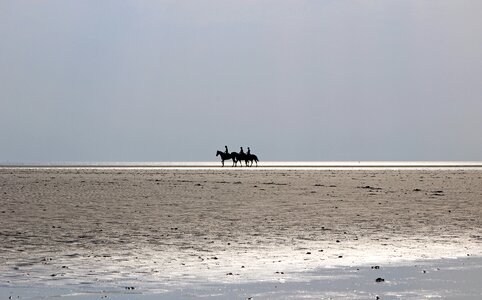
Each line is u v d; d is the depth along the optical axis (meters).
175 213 83.38
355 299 36.97
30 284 41.19
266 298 37.34
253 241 59.25
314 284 41.06
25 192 121.31
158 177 190.12
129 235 62.97
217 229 67.62
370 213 83.88
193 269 46.09
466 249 54.94
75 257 50.97
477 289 39.34
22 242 58.28
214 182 160.00
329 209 89.00
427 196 112.94
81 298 37.56
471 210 87.69
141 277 43.38
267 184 151.50
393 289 39.47
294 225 71.12
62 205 94.12
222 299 37.25
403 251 53.91
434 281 41.78
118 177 189.62
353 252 53.41
